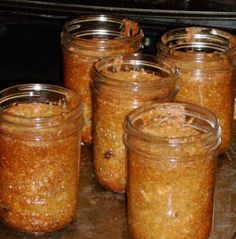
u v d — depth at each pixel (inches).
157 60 35.2
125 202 34.0
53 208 31.8
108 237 31.8
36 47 47.1
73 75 37.3
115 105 33.4
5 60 47.9
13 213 31.9
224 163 36.8
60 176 31.5
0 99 32.9
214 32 38.4
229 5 44.4
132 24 38.9
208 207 30.9
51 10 45.2
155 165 29.7
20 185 31.4
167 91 33.4
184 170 29.7
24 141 30.8
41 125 30.7
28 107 33.4
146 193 30.3
